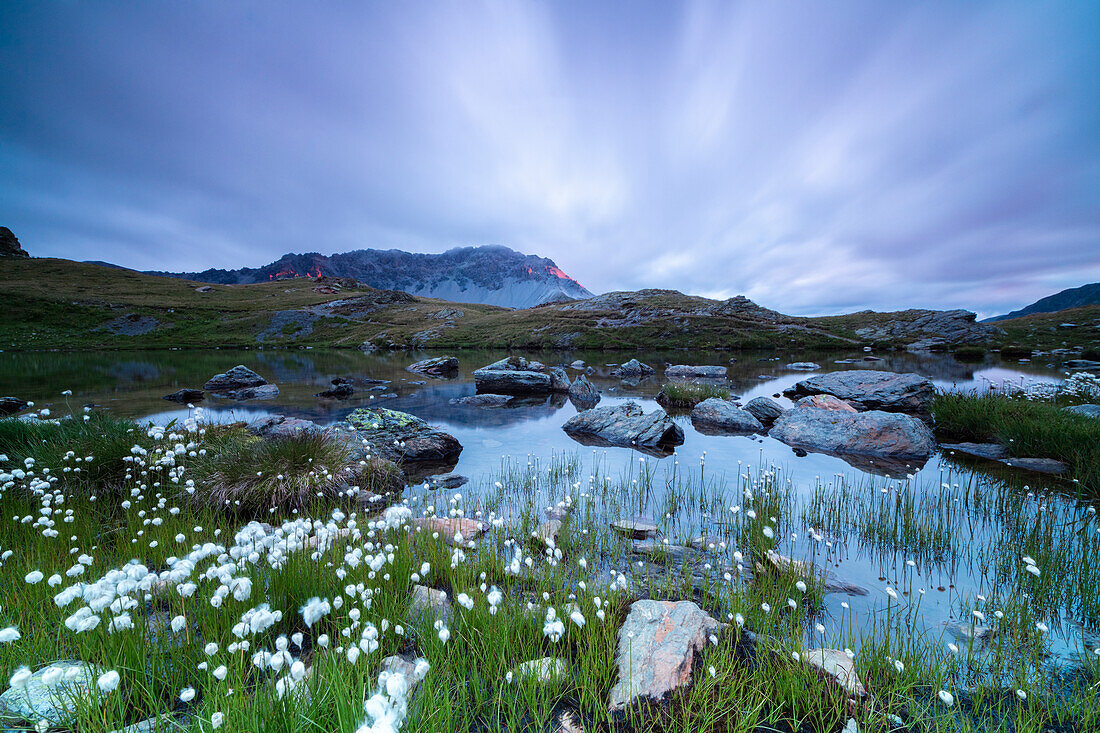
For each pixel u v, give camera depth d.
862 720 3.55
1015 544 7.13
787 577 6.06
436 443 14.23
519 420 20.61
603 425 17.17
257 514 8.58
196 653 3.82
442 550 6.43
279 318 109.50
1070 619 5.17
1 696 3.25
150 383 31.45
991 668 4.29
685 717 3.43
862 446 14.27
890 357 60.69
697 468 12.55
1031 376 34.25
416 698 3.21
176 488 8.88
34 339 78.12
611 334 91.12
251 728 2.89
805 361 54.62
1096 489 9.55
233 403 24.06
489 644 4.25
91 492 8.59
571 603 5.09
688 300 115.44
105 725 2.93
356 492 7.57
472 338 95.81
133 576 3.66
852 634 4.97
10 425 10.41
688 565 6.82
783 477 11.48
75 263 144.38
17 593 4.68
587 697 3.72
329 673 3.41
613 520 8.82
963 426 16.52
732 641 4.56
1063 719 3.62
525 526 8.12
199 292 132.12
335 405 23.70
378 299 136.88
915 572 6.59
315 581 5.06
